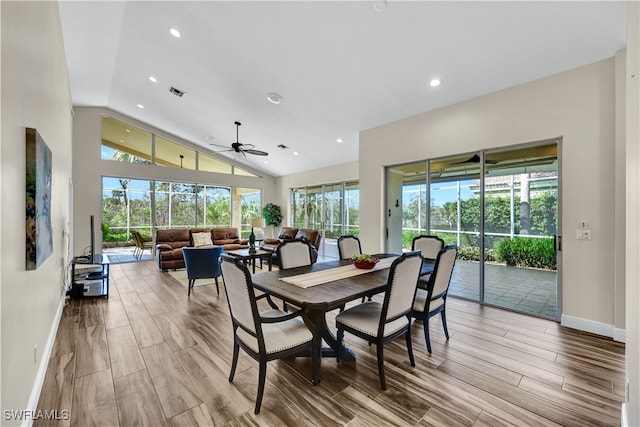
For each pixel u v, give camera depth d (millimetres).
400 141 4629
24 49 1707
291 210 9547
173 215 7941
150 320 3180
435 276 2406
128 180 7242
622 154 2684
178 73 4664
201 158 8492
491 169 3701
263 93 4656
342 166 7633
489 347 2543
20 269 1562
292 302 1891
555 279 3236
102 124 6926
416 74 3500
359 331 2080
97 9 3387
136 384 1995
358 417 1674
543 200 3303
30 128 1716
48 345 2357
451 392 1905
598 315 2840
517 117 3398
